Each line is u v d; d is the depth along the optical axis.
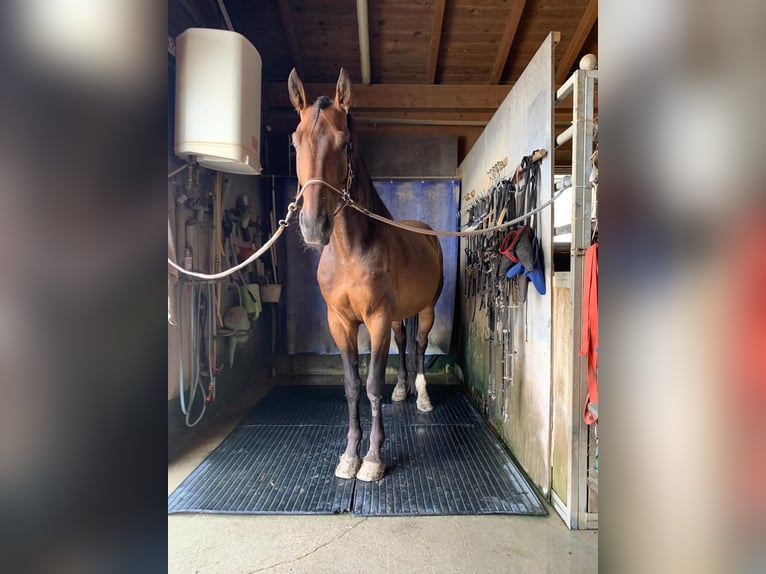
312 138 1.64
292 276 3.91
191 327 2.42
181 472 2.08
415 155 4.09
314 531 1.60
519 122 2.29
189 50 2.06
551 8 3.25
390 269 2.01
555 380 1.80
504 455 2.24
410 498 1.82
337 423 2.73
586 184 1.65
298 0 3.19
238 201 3.22
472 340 3.26
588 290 1.54
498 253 2.42
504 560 1.44
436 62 3.72
